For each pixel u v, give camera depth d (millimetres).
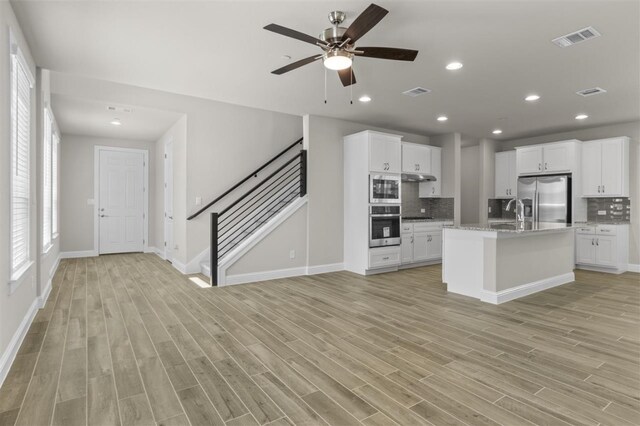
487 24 2768
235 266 4891
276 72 2998
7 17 2404
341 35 2512
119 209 7621
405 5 2502
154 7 2549
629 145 5871
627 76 3854
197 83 4113
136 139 7652
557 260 4875
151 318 3416
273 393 2096
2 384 2174
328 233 5734
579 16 2645
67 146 7098
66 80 4668
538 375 2314
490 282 3986
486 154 7387
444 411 1915
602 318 3447
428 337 2963
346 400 2023
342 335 3006
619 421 1825
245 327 3188
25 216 3141
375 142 5543
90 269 5844
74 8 2551
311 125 5547
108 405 1963
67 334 2986
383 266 5637
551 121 5855
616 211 6031
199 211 5551
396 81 4047
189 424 1803
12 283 2477
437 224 6547
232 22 2758
